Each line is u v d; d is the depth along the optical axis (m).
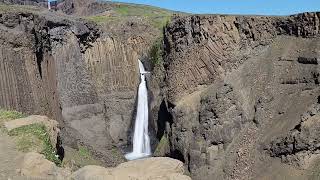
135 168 26.92
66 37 63.78
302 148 43.66
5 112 40.44
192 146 54.41
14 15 50.25
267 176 45.06
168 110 61.47
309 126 44.00
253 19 57.38
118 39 71.50
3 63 46.59
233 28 58.22
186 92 59.50
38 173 27.34
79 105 63.34
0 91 45.41
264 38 56.75
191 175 52.97
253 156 48.72
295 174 42.94
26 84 49.75
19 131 33.75
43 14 61.53
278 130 48.28
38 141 32.59
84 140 59.72
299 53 52.28
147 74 71.62
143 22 75.94
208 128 53.66
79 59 65.31
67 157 46.25
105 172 26.62
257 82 54.41
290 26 54.69
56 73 60.81
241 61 57.09
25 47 50.44
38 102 51.19
